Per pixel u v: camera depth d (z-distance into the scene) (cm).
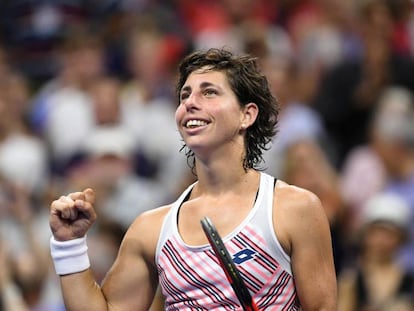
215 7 2402
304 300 879
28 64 2398
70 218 918
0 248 1559
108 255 1625
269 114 932
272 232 870
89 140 1908
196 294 875
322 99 2022
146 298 933
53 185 1831
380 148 1822
